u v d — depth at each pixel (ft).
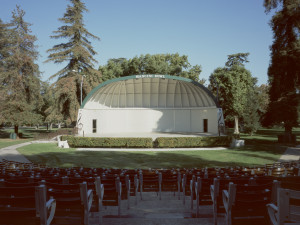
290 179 19.76
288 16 101.04
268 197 13.58
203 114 126.41
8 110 129.29
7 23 137.39
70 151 82.12
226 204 14.07
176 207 23.99
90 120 122.42
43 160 65.46
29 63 133.39
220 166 57.47
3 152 80.53
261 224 12.97
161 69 178.91
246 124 143.33
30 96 140.26
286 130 105.70
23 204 12.47
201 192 19.89
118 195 19.97
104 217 19.13
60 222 13.34
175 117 131.85
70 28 139.74
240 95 150.20
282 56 98.37
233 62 197.88
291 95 100.68
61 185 15.14
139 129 132.26
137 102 133.39
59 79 142.92
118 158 68.85
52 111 144.87
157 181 30.48
